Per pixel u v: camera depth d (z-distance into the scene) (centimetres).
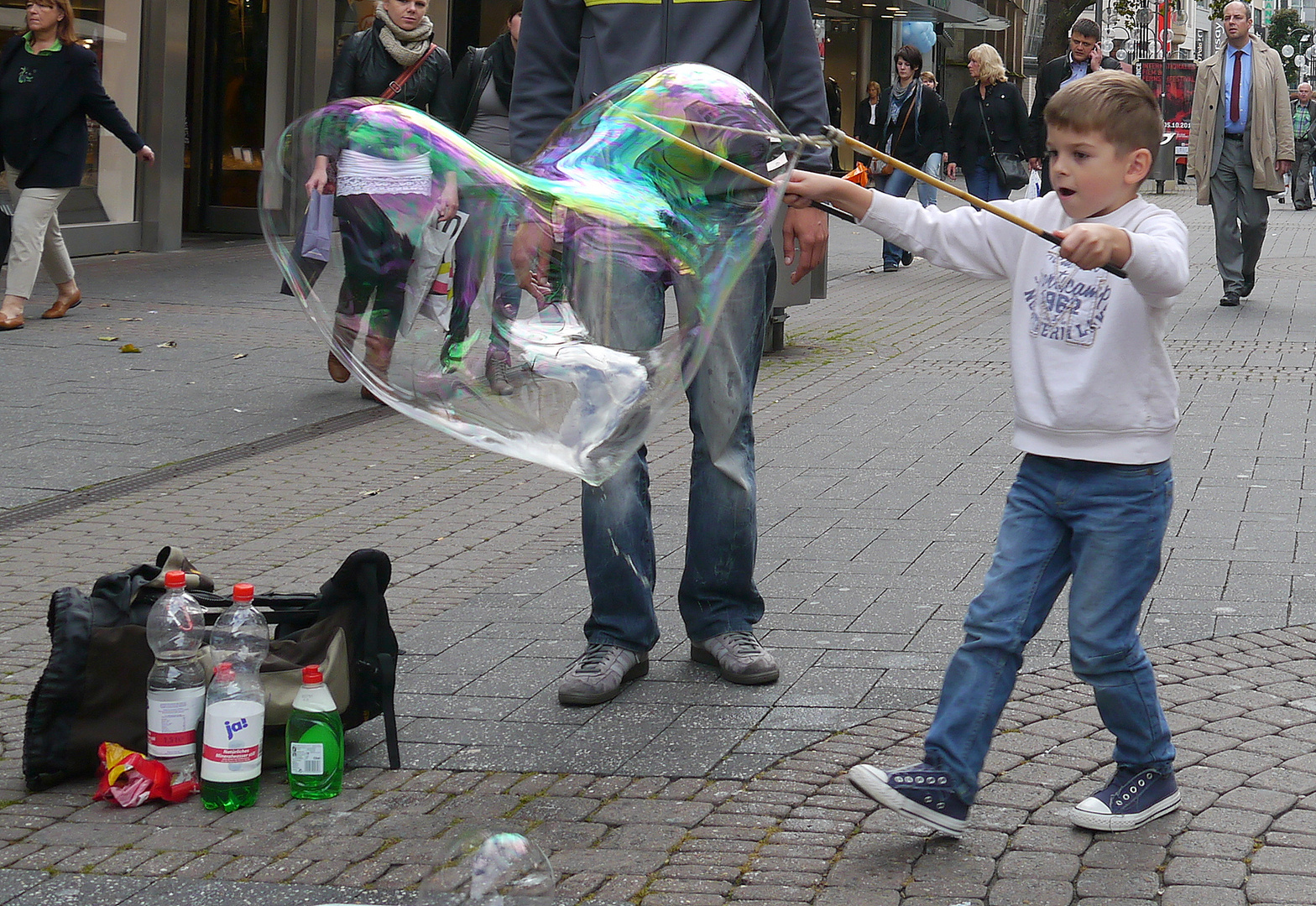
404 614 585
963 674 383
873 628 554
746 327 486
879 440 880
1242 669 504
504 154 1033
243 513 735
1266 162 1382
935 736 381
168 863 384
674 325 419
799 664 519
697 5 481
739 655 505
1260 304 1444
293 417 948
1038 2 5656
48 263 1273
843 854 382
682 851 386
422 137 404
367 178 400
